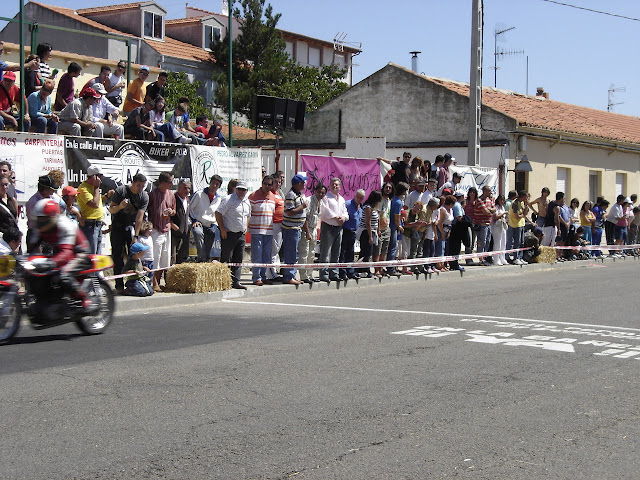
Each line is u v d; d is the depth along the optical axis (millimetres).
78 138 12414
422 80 28422
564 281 16281
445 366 7473
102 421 5555
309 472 4641
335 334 9156
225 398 6203
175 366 7293
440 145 27484
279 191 15008
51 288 8234
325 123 31109
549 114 30375
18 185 11641
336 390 6504
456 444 5195
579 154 29844
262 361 7574
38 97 12969
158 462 4766
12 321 8258
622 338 9227
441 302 12344
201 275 12031
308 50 52344
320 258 14156
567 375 7203
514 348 8445
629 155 32969
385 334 9188
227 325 9750
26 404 5945
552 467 4805
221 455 4902
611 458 4988
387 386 6660
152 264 11953
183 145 14141
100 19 38781
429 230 16500
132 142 13211
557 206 21172
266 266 13148
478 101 21078
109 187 12852
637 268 20375
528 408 6086
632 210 24875
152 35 38438
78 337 8742
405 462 4836
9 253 8266
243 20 39094
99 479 4488
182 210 12742
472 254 17766
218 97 36781
